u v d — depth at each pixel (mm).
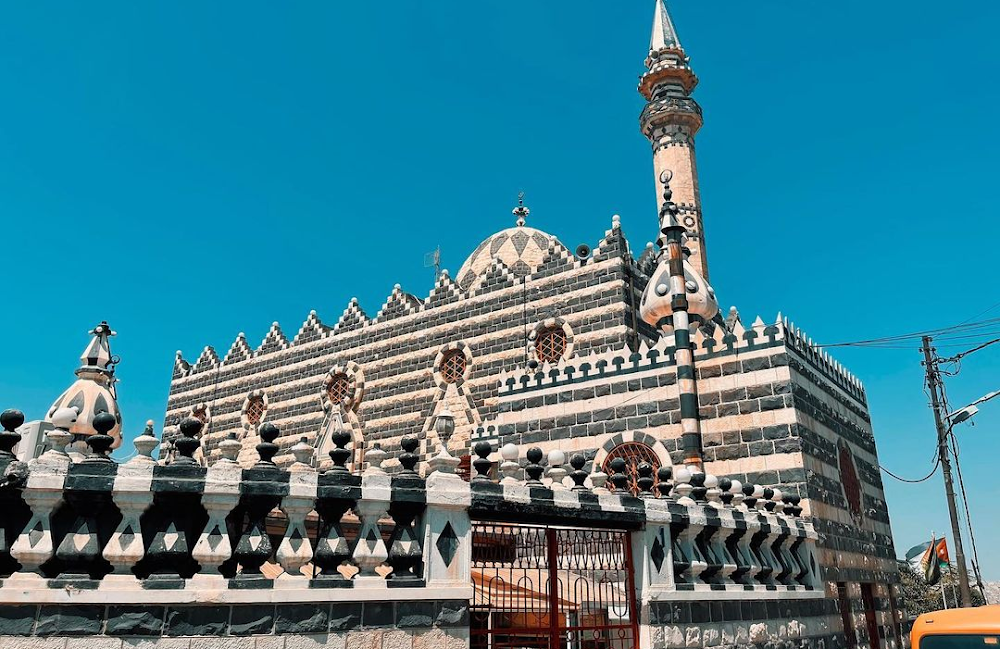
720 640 13953
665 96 37562
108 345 19188
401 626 9508
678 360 21828
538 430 24531
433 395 35688
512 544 13852
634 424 22609
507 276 34844
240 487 8836
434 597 9820
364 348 39375
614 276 31016
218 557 8609
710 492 15188
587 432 23453
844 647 19547
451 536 10250
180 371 48906
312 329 42438
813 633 17734
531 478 11766
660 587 12859
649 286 25250
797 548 18359
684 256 25453
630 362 23250
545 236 42094
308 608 8938
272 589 8742
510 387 25734
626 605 13992
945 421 29422
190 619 8305
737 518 15188
